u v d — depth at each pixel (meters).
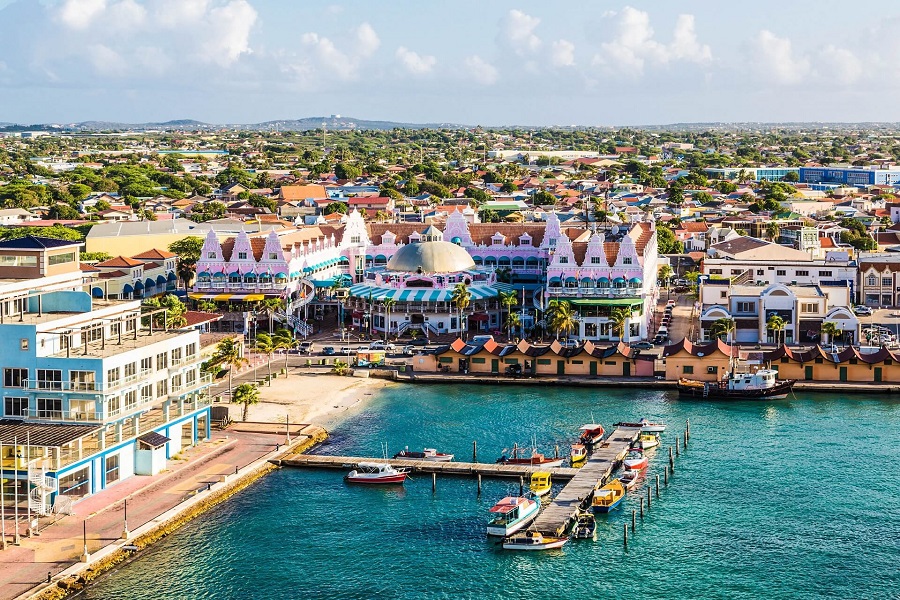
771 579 124.88
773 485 154.00
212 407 183.12
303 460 163.50
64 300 158.25
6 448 136.62
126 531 130.50
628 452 166.62
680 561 129.62
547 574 126.31
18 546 127.56
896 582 124.12
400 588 123.12
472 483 156.12
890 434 177.75
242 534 136.75
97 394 142.75
